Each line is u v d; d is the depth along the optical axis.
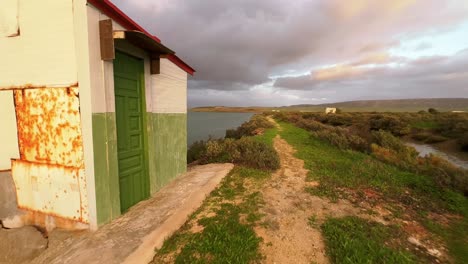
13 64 3.70
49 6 3.41
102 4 3.56
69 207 3.72
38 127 3.71
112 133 3.92
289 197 5.22
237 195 5.32
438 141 22.55
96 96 3.56
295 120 35.50
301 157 9.73
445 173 6.65
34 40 3.54
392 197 5.42
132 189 4.65
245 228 3.70
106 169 3.81
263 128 24.38
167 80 6.03
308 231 3.78
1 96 3.85
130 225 3.78
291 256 3.15
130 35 3.78
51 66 3.51
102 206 3.75
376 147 11.17
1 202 4.06
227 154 8.91
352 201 5.07
